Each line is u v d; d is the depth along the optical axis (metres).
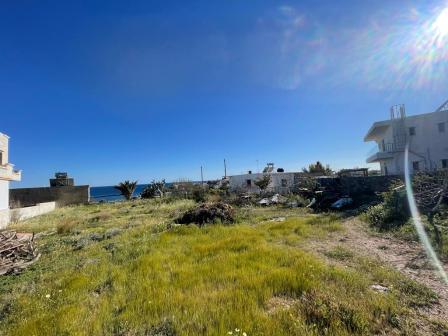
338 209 16.36
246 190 27.92
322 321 3.54
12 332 3.78
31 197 31.03
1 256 7.81
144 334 3.51
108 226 13.88
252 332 3.34
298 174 34.44
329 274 5.08
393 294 4.32
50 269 6.96
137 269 6.04
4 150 21.22
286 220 11.98
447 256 6.24
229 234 9.27
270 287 4.63
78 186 32.28
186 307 4.09
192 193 26.41
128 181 34.19
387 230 9.23
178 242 8.55
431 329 3.42
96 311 4.16
